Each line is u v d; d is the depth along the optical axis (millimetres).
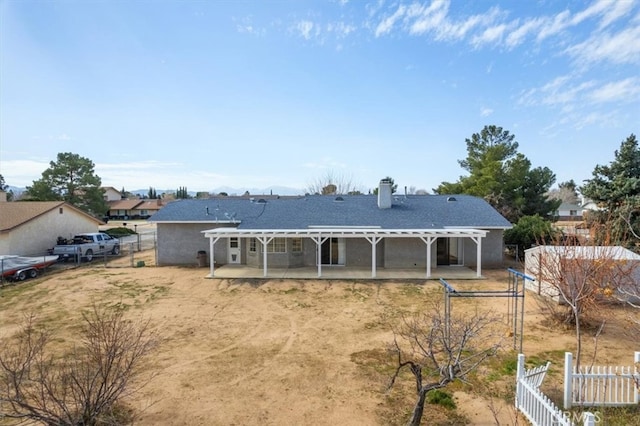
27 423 7312
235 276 19938
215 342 11828
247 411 7820
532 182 34562
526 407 7461
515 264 23250
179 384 8984
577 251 13039
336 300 16422
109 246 28453
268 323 13648
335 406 8016
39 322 13734
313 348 11312
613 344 11406
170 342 11812
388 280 19328
